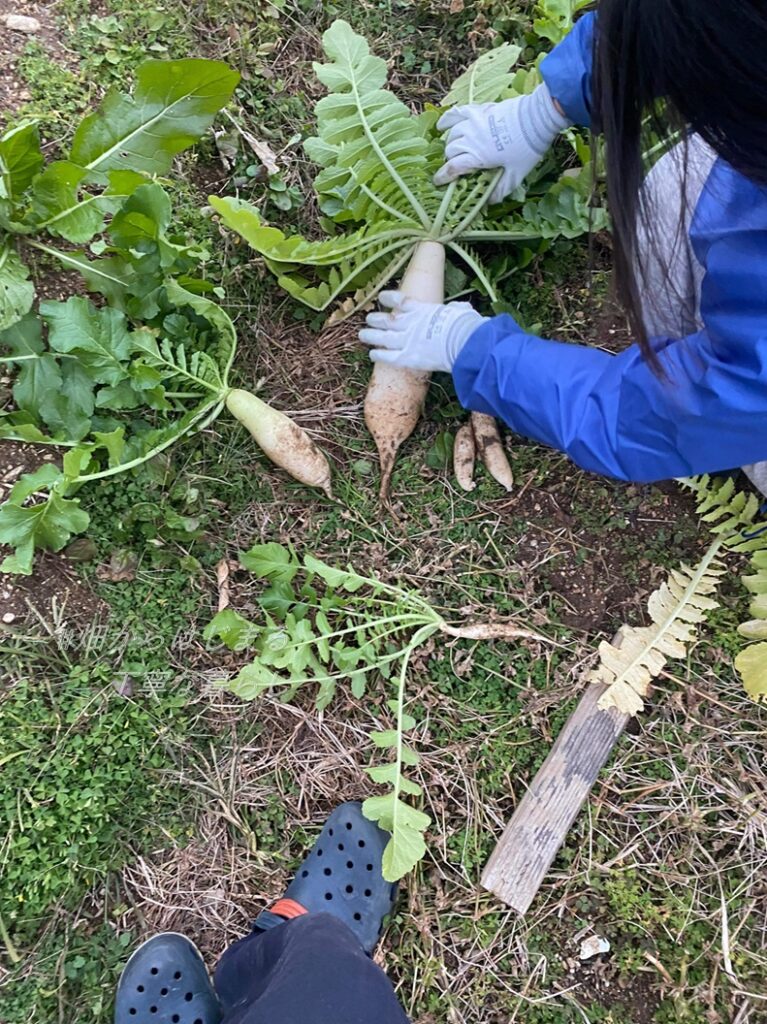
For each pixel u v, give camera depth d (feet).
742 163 2.29
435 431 4.98
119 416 4.52
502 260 4.96
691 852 4.62
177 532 4.53
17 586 4.33
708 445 3.46
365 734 4.64
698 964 4.50
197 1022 4.08
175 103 4.01
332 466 4.89
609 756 4.68
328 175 4.39
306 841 4.52
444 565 4.83
